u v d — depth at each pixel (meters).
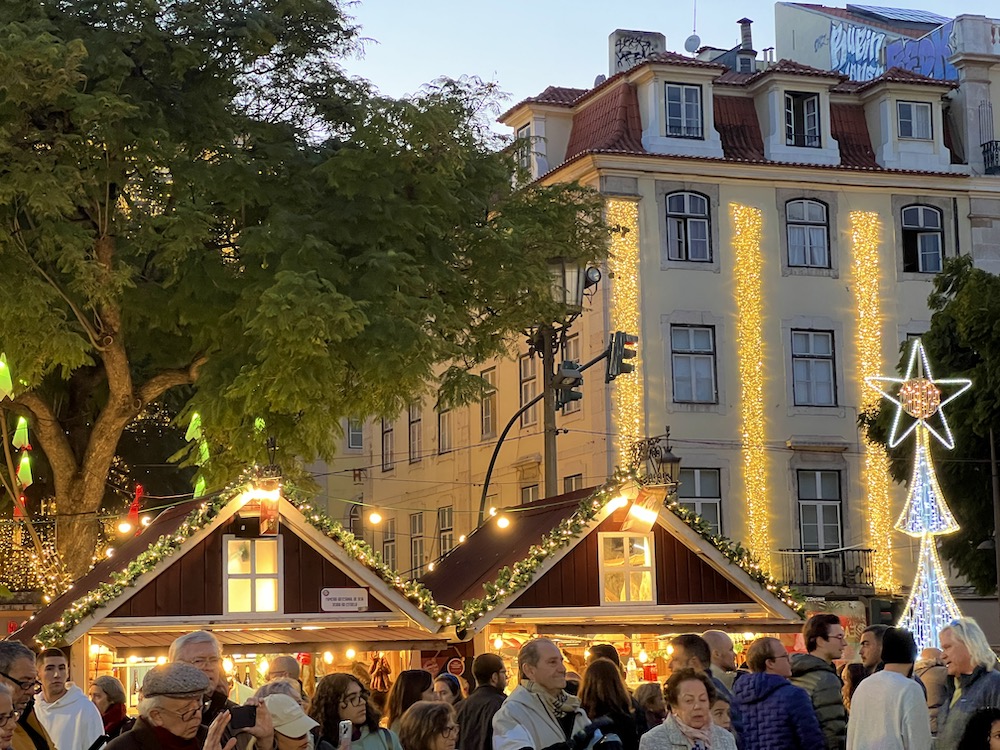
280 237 24.36
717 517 40.97
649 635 20.77
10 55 22.61
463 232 27.05
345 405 25.36
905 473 35.66
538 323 27.34
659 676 20.80
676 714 9.20
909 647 10.09
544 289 26.50
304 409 24.09
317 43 27.39
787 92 43.25
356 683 9.41
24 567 31.44
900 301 43.22
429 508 49.97
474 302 27.12
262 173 25.75
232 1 26.11
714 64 42.44
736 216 42.09
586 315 41.16
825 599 40.84
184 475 36.94
